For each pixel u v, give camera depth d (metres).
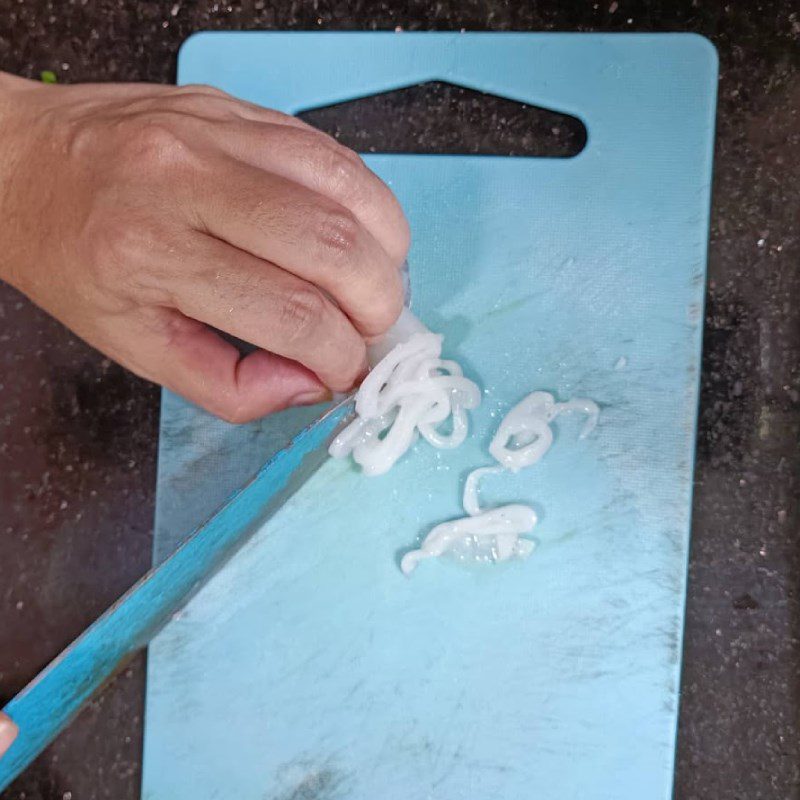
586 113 0.34
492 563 0.34
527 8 0.36
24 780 0.35
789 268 0.34
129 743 0.35
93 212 0.27
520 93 0.35
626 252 0.34
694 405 0.33
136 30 0.37
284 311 0.26
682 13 0.35
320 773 0.34
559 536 0.33
